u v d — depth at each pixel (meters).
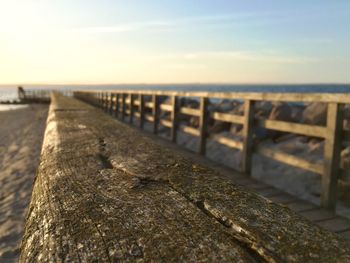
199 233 0.81
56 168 1.47
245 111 4.84
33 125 17.50
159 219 0.89
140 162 1.55
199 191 1.11
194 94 6.40
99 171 1.41
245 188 1.19
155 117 8.90
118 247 0.75
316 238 0.78
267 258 0.70
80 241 0.78
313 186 5.34
